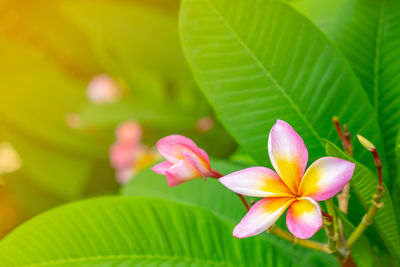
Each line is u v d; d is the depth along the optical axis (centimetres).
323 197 57
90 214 71
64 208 70
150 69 157
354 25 77
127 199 70
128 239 71
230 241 71
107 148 168
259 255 71
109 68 160
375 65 75
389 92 73
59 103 170
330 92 69
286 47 70
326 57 70
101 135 165
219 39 71
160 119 148
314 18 79
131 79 159
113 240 71
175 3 164
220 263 70
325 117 69
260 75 71
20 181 174
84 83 173
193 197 81
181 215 71
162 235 71
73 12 157
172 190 84
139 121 147
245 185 58
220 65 71
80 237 71
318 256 72
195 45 71
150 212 71
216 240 71
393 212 63
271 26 70
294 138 58
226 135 153
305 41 70
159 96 154
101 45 159
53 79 170
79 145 167
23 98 168
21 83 168
